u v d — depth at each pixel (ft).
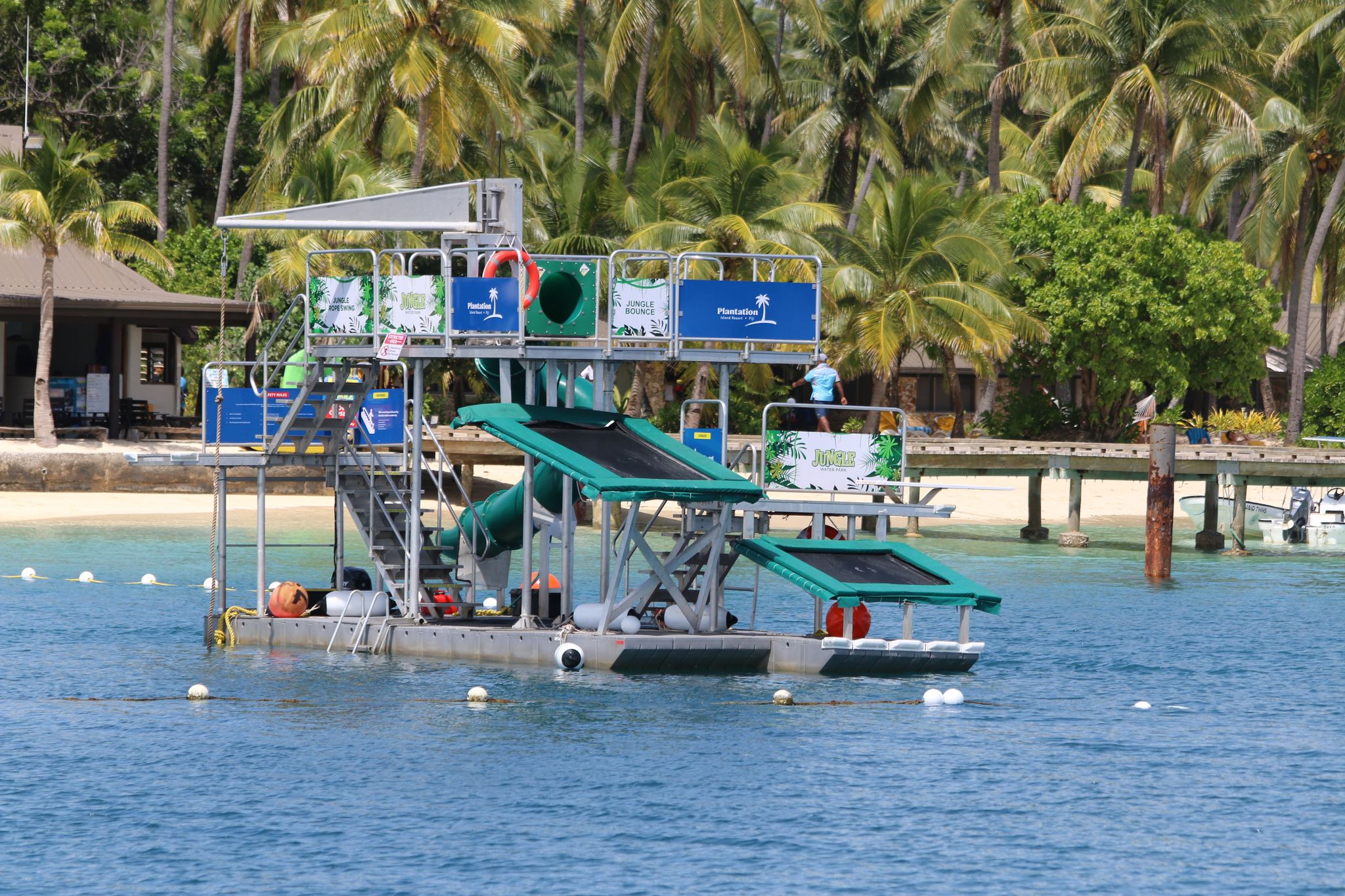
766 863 164.66
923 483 269.85
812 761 206.59
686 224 595.47
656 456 253.03
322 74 614.34
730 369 279.90
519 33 587.68
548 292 255.70
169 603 353.51
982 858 167.63
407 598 280.72
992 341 616.39
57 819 177.68
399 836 172.45
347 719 225.97
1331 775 205.05
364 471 285.84
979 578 436.76
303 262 600.80
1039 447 560.20
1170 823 181.57
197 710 232.73
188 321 627.05
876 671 267.80
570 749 209.77
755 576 284.61
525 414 254.68
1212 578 447.01
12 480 572.51
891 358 602.85
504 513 284.61
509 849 168.25
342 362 272.92
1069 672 281.33
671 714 231.50
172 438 629.92
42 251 626.23
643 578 402.31
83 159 614.75
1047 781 199.41
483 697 237.04
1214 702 254.88
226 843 169.27
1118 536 586.86
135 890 154.92
